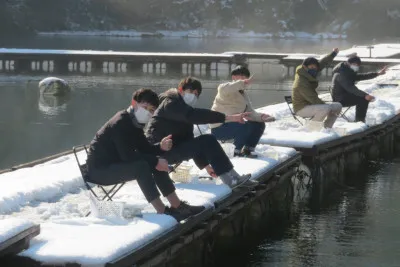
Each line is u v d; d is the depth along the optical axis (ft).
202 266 27.02
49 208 24.97
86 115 79.05
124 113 24.34
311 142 39.22
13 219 21.13
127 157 24.02
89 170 24.58
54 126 71.26
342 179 42.60
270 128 44.80
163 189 24.30
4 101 90.38
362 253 28.53
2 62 135.03
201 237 26.43
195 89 28.37
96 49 207.31
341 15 329.72
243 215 31.07
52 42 245.45
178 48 222.69
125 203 24.18
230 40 300.20
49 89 96.37
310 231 31.76
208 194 27.22
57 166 32.78
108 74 129.70
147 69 136.15
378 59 126.62
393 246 29.35
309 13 333.21
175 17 335.88
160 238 22.36
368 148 48.39
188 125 28.40
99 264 19.71
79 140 63.52
